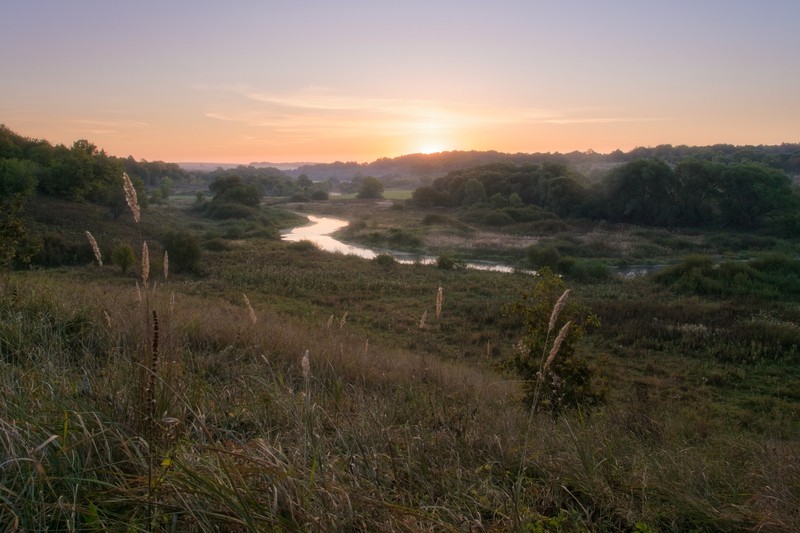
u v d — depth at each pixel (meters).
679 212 70.06
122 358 4.07
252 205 96.88
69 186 57.41
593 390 9.69
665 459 4.23
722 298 30.12
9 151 67.12
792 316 24.70
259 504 2.13
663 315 23.88
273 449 2.58
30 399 2.95
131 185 3.04
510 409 6.16
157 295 7.84
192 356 5.73
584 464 3.30
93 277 28.08
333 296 28.47
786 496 3.22
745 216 66.94
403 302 27.72
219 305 15.59
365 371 7.50
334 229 79.00
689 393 14.27
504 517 2.57
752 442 6.55
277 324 11.82
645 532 2.70
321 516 2.10
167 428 2.74
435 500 2.75
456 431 3.83
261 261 42.34
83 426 2.35
